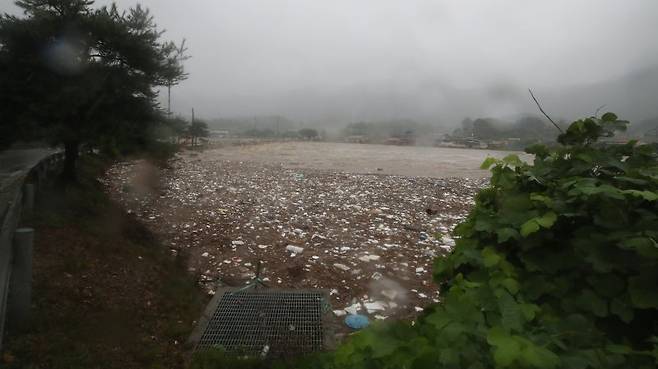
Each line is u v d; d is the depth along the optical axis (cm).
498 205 257
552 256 198
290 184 1566
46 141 965
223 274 663
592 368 134
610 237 180
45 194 891
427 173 2239
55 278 502
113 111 1003
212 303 546
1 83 887
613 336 170
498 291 167
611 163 223
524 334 143
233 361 391
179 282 589
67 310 442
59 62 921
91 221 789
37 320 402
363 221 1020
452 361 133
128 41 985
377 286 630
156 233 849
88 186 1132
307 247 804
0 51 919
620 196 181
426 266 721
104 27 950
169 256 715
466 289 178
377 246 820
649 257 163
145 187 1356
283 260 730
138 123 1067
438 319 156
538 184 241
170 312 500
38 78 920
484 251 207
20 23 908
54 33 916
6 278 347
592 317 172
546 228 201
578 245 188
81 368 353
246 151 3559
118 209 980
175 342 440
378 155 3569
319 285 627
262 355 413
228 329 479
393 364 144
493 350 132
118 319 452
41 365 347
